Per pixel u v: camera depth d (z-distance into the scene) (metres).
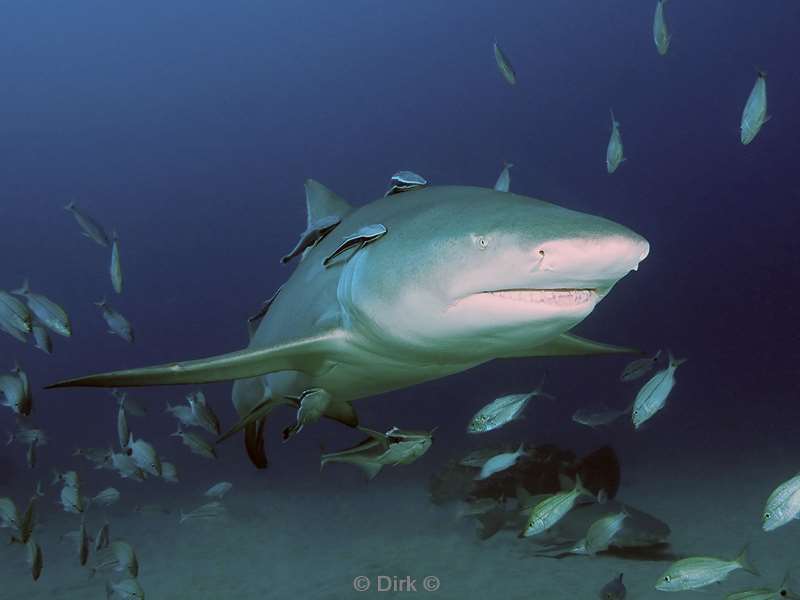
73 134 102.62
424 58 96.19
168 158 105.31
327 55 101.19
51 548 11.09
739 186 83.12
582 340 5.22
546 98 89.25
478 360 4.54
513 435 21.06
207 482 17.55
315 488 15.31
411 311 3.73
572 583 7.59
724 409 27.50
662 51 5.92
